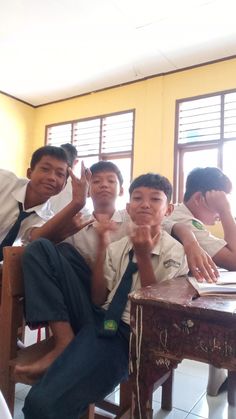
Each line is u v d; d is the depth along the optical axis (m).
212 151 4.03
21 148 5.46
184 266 1.01
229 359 0.59
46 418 0.73
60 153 1.48
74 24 3.54
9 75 4.65
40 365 0.88
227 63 3.95
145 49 3.92
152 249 0.98
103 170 1.44
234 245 1.19
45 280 0.96
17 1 3.25
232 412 1.28
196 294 0.71
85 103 5.11
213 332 0.60
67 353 0.85
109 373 0.84
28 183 1.55
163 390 1.37
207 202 1.34
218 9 3.18
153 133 4.38
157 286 0.80
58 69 4.46
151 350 0.66
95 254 1.14
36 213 1.54
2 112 5.18
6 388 0.95
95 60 4.21
